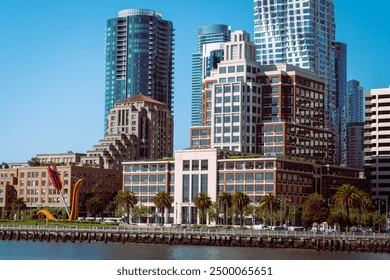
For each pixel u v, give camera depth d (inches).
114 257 7514.8
